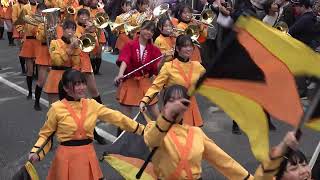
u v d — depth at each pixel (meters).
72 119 4.80
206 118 8.74
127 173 4.43
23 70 12.33
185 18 9.80
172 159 3.71
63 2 13.13
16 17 13.76
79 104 4.88
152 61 7.03
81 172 4.80
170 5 12.62
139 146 4.55
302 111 2.79
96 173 4.89
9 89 10.88
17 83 11.46
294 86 2.78
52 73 7.79
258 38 2.71
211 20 10.05
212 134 7.91
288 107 2.79
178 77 5.98
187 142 3.75
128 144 4.61
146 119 5.46
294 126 2.73
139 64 7.01
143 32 6.96
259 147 2.78
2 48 16.30
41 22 9.28
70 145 4.83
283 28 9.44
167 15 9.87
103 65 13.44
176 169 3.71
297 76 2.79
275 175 2.74
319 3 9.64
